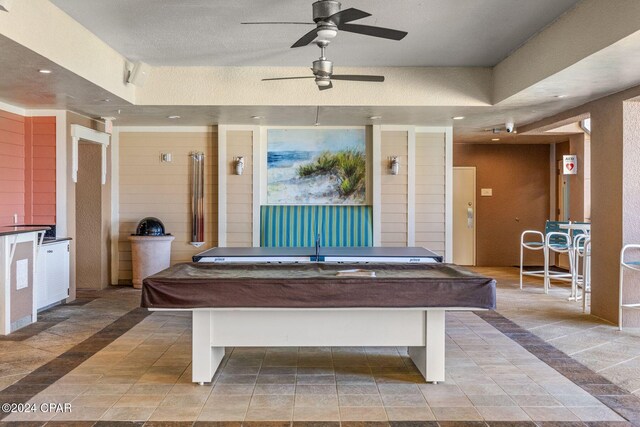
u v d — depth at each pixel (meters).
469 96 6.20
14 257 5.20
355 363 4.20
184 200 7.89
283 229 7.74
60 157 6.50
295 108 6.37
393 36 3.61
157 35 4.91
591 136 5.92
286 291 3.43
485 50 5.47
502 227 10.59
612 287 5.54
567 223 8.09
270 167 7.96
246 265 4.32
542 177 10.55
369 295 3.44
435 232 8.01
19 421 3.06
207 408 3.26
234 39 5.03
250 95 6.15
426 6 4.17
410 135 7.81
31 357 4.31
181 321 5.61
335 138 7.96
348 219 7.81
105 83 5.27
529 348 4.62
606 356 4.37
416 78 6.17
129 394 3.49
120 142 7.88
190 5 4.13
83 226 7.57
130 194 7.89
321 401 3.39
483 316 5.93
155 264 7.51
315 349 4.60
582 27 4.10
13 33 3.68
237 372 3.96
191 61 5.88
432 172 7.99
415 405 3.32
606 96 5.57
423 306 3.46
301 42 3.74
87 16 4.44
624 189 5.30
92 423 3.04
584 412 3.21
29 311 5.48
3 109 6.07
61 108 6.43
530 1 4.10
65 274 6.50
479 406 3.30
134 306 6.39
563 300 6.92
